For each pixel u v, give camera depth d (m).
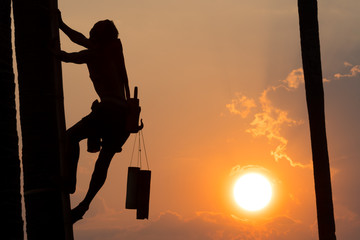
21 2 7.30
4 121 7.16
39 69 7.21
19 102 7.25
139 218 7.55
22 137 7.15
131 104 7.23
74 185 7.11
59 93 7.23
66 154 7.07
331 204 12.08
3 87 7.24
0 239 6.90
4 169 7.05
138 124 7.24
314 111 12.27
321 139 12.21
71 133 7.12
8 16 7.46
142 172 7.62
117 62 7.24
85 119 7.11
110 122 7.05
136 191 7.59
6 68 7.31
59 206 7.02
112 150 7.19
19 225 7.11
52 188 7.02
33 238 6.98
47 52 7.26
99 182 7.14
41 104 7.16
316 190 12.12
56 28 7.30
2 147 7.09
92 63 7.15
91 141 7.16
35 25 7.26
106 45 7.19
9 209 7.01
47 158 7.09
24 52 7.24
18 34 7.29
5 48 7.34
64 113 7.22
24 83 7.21
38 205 6.99
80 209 7.11
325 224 12.00
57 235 6.96
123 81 7.29
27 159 7.10
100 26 7.23
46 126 7.14
